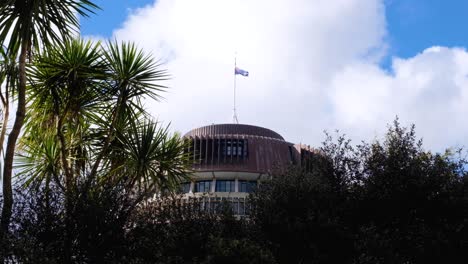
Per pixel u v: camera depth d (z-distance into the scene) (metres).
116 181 14.52
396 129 16.00
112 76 14.91
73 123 15.16
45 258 10.83
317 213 14.33
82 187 13.09
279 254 13.72
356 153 16.14
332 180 15.80
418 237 14.02
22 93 12.38
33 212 12.17
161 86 15.45
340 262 13.77
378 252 13.03
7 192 11.92
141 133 15.43
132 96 15.30
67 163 14.31
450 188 14.72
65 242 12.18
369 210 15.02
